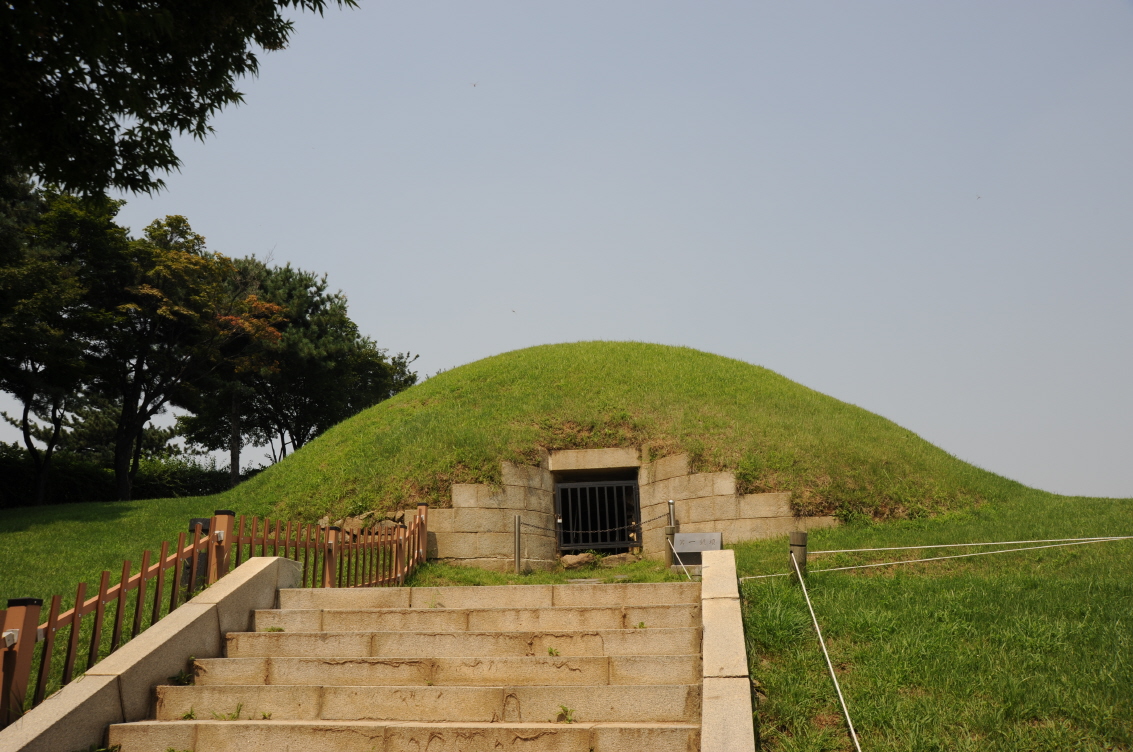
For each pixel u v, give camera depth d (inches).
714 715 203.9
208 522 300.8
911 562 427.5
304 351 1501.0
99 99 346.9
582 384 795.4
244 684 251.3
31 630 213.8
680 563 509.0
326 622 294.4
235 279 1517.0
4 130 342.0
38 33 303.4
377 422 787.4
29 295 989.2
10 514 817.5
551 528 647.1
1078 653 255.4
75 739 208.5
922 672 247.8
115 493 1339.8
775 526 582.9
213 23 362.3
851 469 621.6
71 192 378.9
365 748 213.8
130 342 1248.8
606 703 225.8
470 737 211.2
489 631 268.1
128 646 244.8
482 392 811.4
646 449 673.6
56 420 1175.0
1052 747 201.5
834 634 283.9
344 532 416.5
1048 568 390.3
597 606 300.0
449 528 595.2
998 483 666.8
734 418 700.7
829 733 213.3
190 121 385.7
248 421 1690.5
